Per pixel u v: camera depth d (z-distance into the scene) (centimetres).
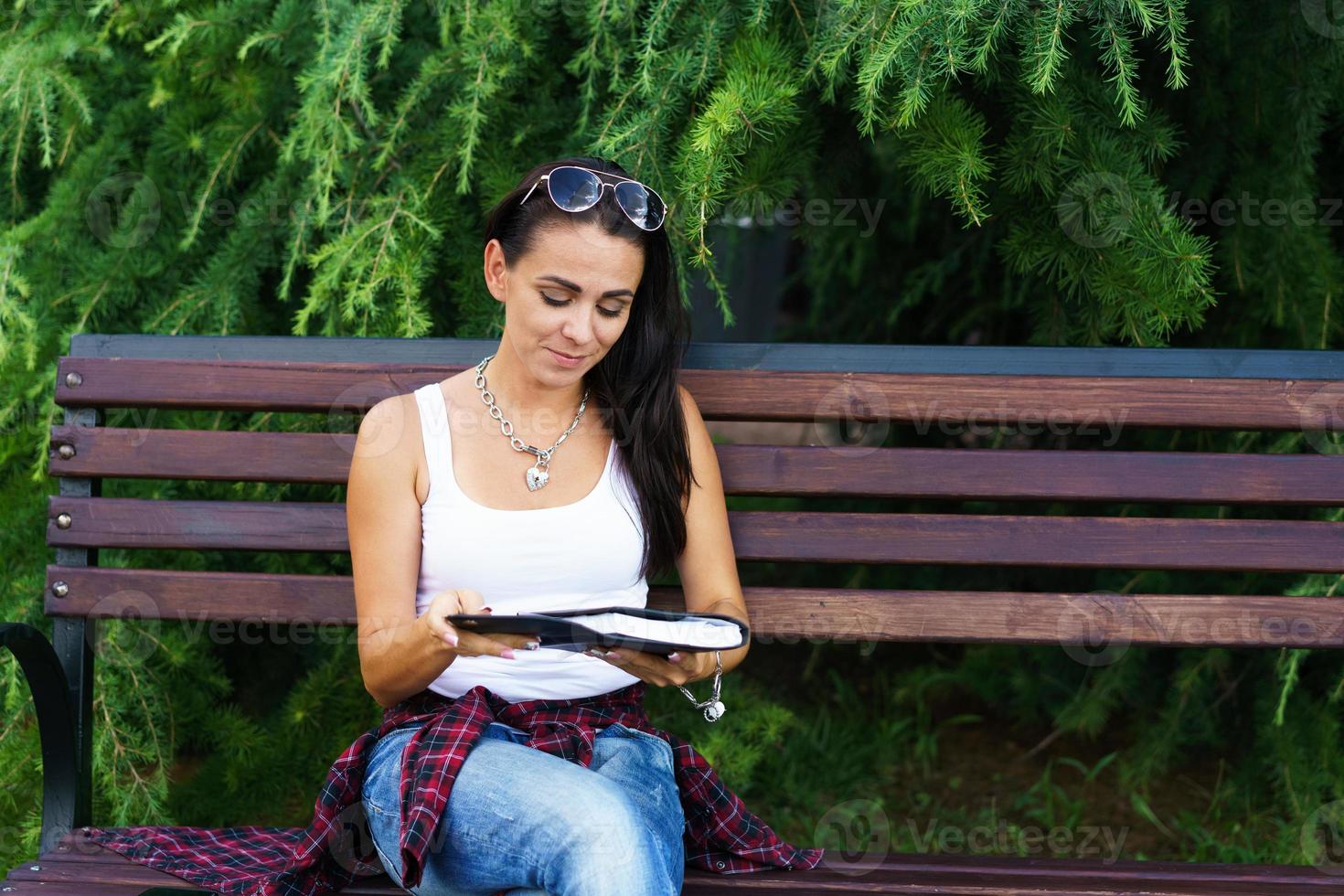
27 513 240
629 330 170
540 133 230
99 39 236
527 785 145
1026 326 302
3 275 221
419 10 233
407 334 210
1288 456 182
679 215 203
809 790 289
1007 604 183
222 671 253
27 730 225
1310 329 240
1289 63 222
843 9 182
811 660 329
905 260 314
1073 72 198
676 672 150
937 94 193
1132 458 183
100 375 185
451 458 164
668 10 197
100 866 168
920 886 165
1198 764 300
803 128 217
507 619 135
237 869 166
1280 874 170
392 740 160
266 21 232
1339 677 246
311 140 213
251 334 245
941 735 318
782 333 336
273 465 185
